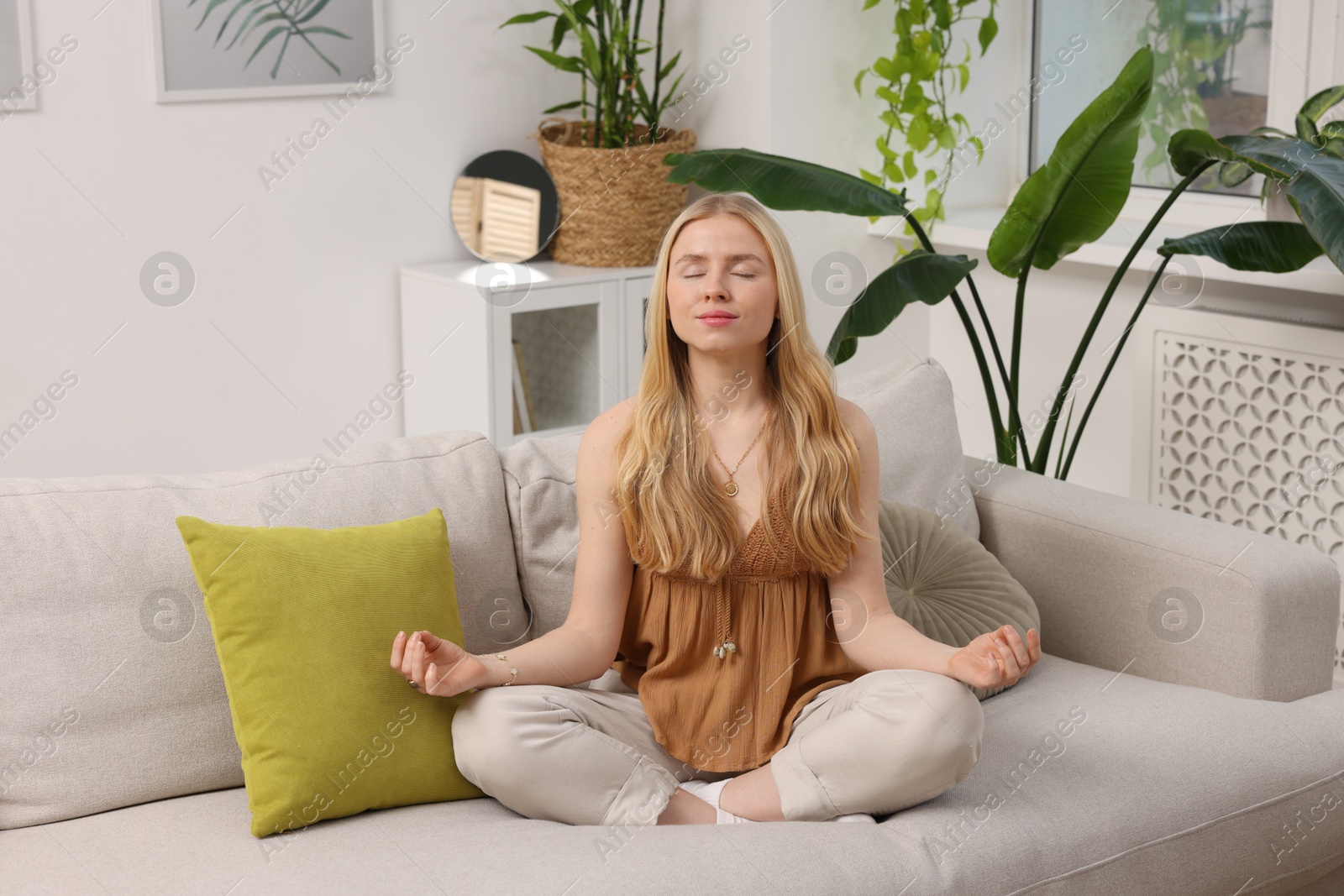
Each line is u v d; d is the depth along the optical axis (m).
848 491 1.57
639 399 1.59
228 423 3.13
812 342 1.61
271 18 2.99
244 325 3.11
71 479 1.53
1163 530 1.82
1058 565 1.92
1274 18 2.69
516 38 3.39
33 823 1.38
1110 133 2.09
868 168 3.37
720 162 2.32
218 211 3.02
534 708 1.39
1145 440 2.77
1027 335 3.15
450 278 3.12
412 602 1.48
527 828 1.35
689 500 1.54
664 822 1.42
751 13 3.15
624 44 3.20
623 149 3.17
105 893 1.22
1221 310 2.61
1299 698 1.73
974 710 1.38
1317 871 1.60
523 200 3.38
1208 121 2.89
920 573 1.82
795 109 3.20
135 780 1.42
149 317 2.97
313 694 1.38
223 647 1.39
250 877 1.25
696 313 1.53
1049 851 1.36
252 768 1.36
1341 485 2.39
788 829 1.34
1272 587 1.68
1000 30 3.30
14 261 2.78
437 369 3.23
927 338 3.46
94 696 1.41
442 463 1.69
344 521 1.58
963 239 3.12
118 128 2.86
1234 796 1.49
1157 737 1.56
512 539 1.70
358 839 1.33
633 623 1.60
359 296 3.27
